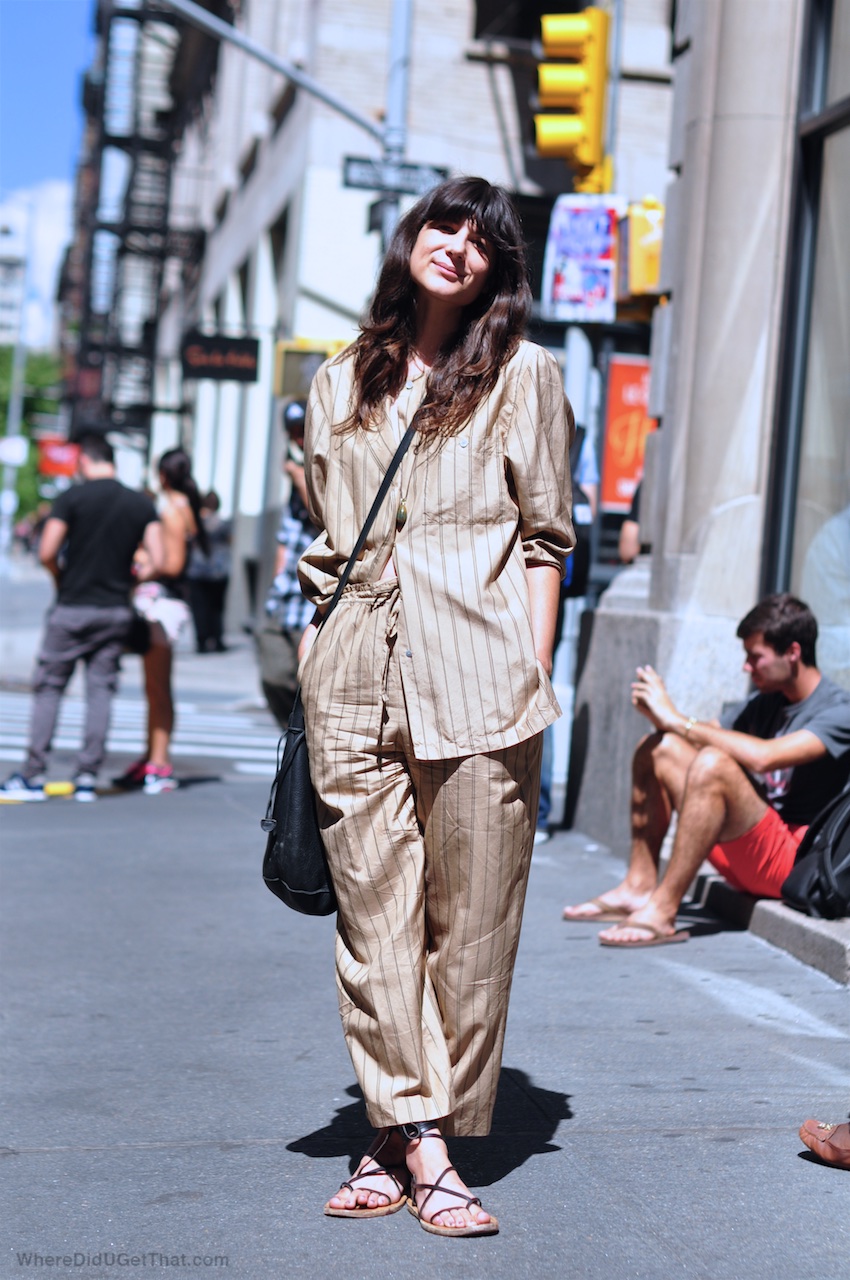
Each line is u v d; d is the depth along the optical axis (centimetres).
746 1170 335
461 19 1858
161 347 4459
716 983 487
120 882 646
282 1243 295
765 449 675
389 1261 286
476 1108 311
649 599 709
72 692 1579
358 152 1911
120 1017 451
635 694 551
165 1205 313
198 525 936
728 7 676
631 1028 440
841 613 627
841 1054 419
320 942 548
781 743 524
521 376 302
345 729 303
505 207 305
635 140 1861
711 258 682
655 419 736
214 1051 420
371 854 304
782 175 671
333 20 1872
